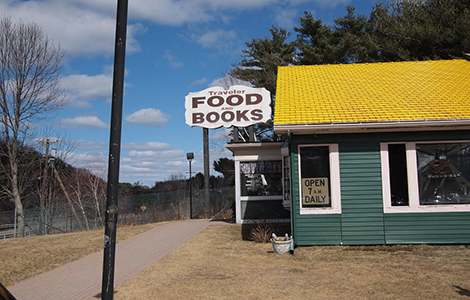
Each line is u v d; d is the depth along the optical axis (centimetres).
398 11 2736
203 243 1266
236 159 1680
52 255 1170
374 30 2816
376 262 930
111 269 576
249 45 3322
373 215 1112
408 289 716
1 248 1311
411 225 1105
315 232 1123
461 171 1119
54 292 795
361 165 1127
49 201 2927
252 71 3147
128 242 1354
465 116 1090
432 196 1116
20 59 2527
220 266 953
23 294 786
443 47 2283
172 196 2597
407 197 1118
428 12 2480
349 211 1117
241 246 1195
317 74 1562
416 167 1119
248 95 1719
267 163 1675
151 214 2358
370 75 1509
